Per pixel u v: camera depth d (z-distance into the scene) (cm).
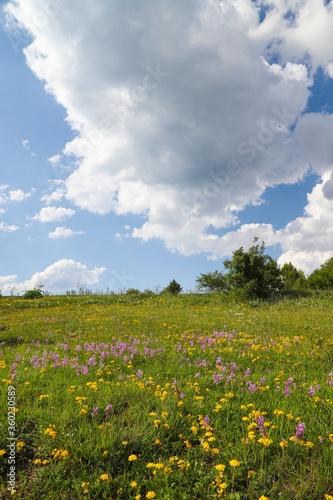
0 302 2655
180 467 350
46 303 2447
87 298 2817
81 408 461
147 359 786
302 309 2070
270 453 371
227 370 671
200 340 974
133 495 327
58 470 351
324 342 920
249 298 2592
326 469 336
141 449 382
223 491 318
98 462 356
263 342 971
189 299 2584
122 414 458
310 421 438
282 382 614
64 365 712
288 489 322
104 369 689
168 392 523
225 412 475
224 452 372
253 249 2755
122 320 1536
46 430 388
